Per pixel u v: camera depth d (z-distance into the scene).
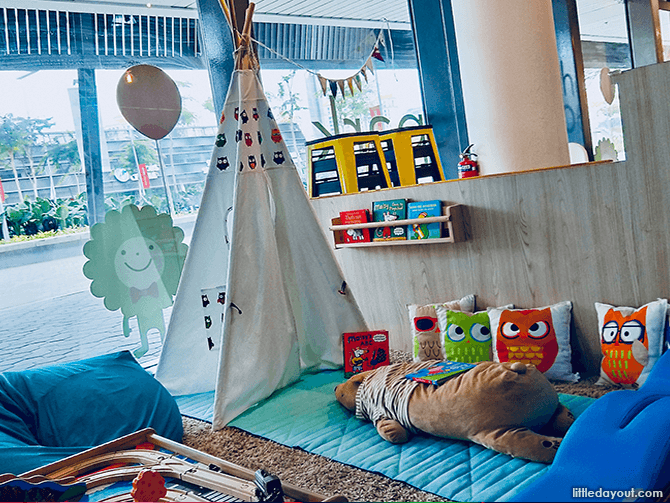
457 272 3.45
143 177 3.69
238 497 1.87
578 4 5.61
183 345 3.51
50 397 2.76
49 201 3.33
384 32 4.81
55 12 3.32
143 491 1.84
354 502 1.93
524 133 3.63
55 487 1.99
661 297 2.69
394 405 2.53
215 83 3.94
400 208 3.59
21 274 3.21
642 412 1.71
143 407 2.84
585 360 2.99
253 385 3.15
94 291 3.49
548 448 2.08
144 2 3.62
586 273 2.93
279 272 3.34
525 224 3.11
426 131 4.38
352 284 4.04
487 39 3.62
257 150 3.34
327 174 4.16
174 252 3.84
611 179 2.77
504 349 3.02
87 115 3.46
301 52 4.34
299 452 2.54
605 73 5.93
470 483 2.05
